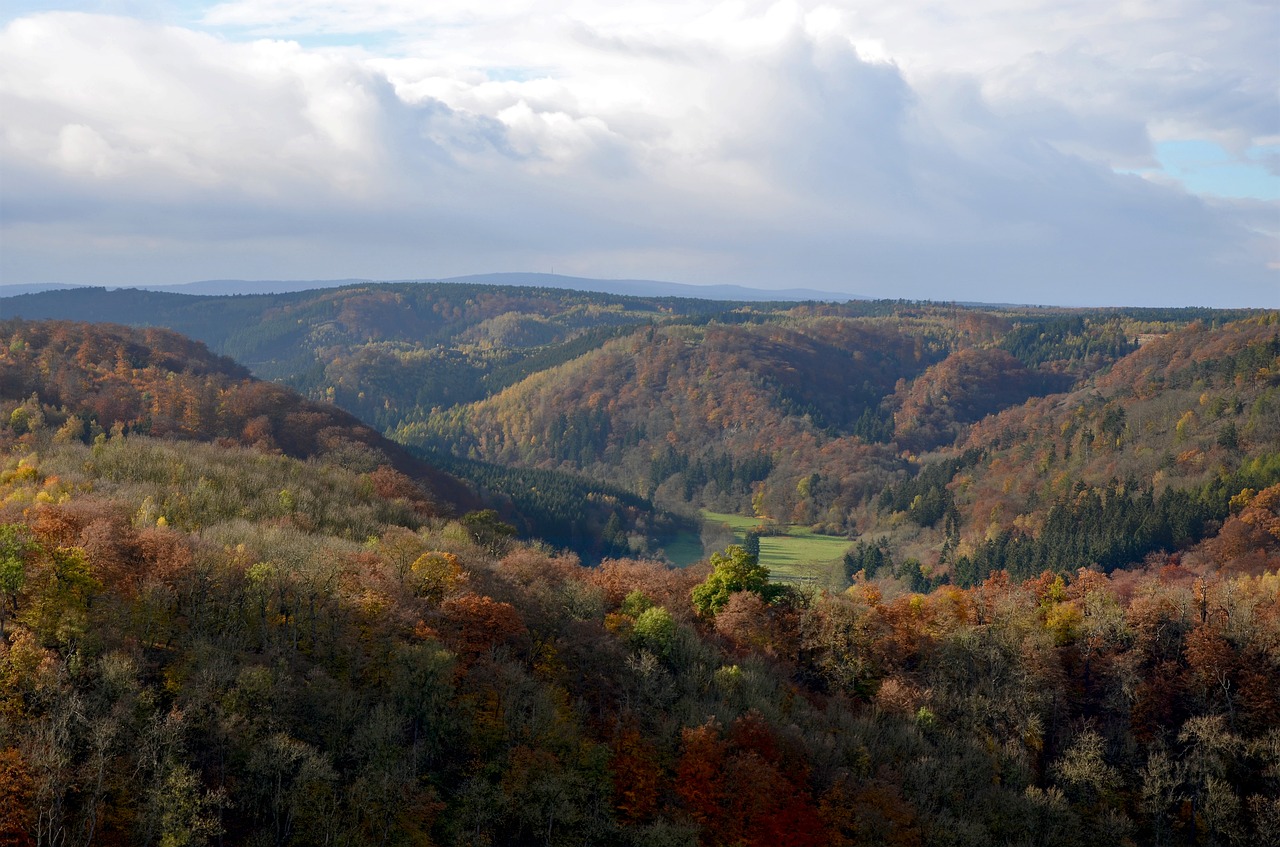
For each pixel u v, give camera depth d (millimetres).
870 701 121250
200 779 78188
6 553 84688
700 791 93500
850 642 126250
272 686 83375
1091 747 112375
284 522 131875
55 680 77562
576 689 106438
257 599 96688
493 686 96625
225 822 78250
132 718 76750
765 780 93062
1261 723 117688
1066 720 121375
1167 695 122438
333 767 84562
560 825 89250
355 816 79312
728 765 94875
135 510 119062
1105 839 105625
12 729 73750
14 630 82312
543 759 90188
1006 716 116375
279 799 77750
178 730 76625
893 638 128625
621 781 94812
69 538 97500
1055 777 111688
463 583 114062
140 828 71750
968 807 103875
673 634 115438
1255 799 107875
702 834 91500
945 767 105312
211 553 101250
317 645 95688
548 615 114562
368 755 84438
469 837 83688
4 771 69000
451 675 94500
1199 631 126875
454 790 89062
